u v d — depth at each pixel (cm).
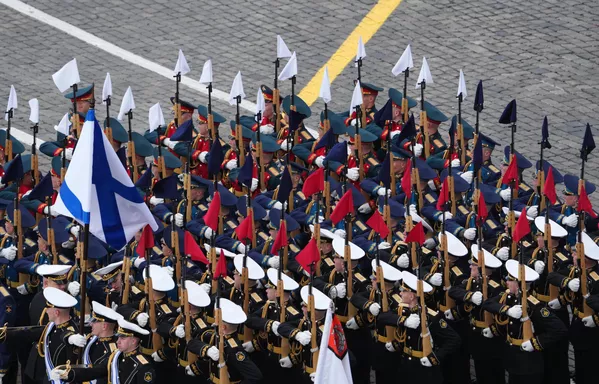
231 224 5284
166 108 6831
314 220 5141
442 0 7888
